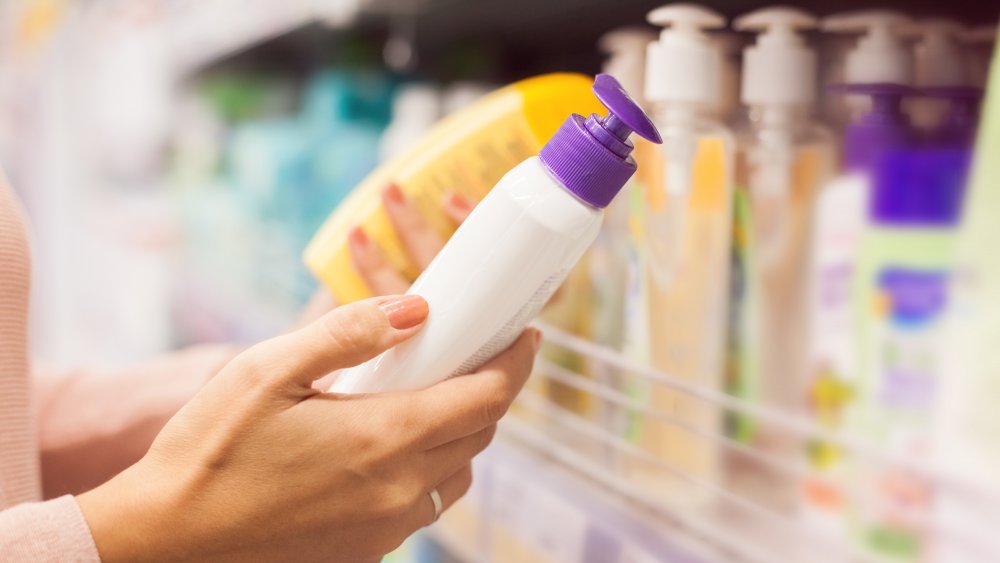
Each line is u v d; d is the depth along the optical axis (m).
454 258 0.47
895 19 0.57
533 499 0.74
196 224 1.89
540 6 0.95
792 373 0.65
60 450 0.81
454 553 0.93
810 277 0.63
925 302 0.54
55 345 2.65
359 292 0.68
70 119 2.46
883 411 0.56
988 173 0.47
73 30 2.42
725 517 0.65
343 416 0.44
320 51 1.58
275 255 1.46
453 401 0.47
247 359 0.44
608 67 0.79
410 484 0.47
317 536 0.45
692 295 0.67
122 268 2.22
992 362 0.47
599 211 0.46
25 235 0.61
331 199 1.32
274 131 1.53
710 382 0.68
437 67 1.39
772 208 0.64
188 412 0.45
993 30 0.57
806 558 0.59
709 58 0.64
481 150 0.65
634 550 0.62
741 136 0.66
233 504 0.43
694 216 0.66
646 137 0.43
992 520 0.49
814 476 0.59
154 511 0.43
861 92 0.58
